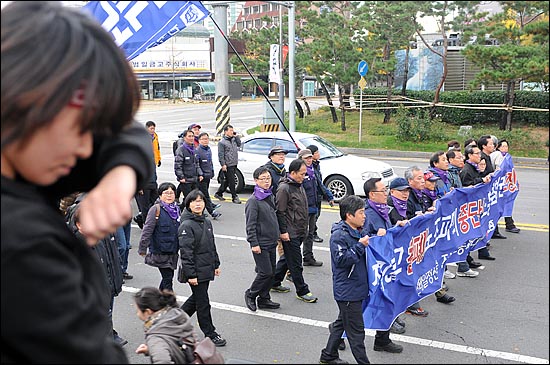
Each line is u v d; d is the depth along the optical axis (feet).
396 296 14.03
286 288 19.53
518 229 21.42
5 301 2.17
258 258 17.40
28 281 2.18
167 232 17.43
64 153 2.35
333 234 13.16
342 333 13.50
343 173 31.65
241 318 17.03
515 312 15.49
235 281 20.22
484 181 18.76
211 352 10.38
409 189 16.44
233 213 31.12
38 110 2.18
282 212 18.04
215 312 17.52
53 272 2.24
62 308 2.24
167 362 10.07
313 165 23.12
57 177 2.48
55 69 2.20
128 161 2.54
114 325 16.56
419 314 16.25
